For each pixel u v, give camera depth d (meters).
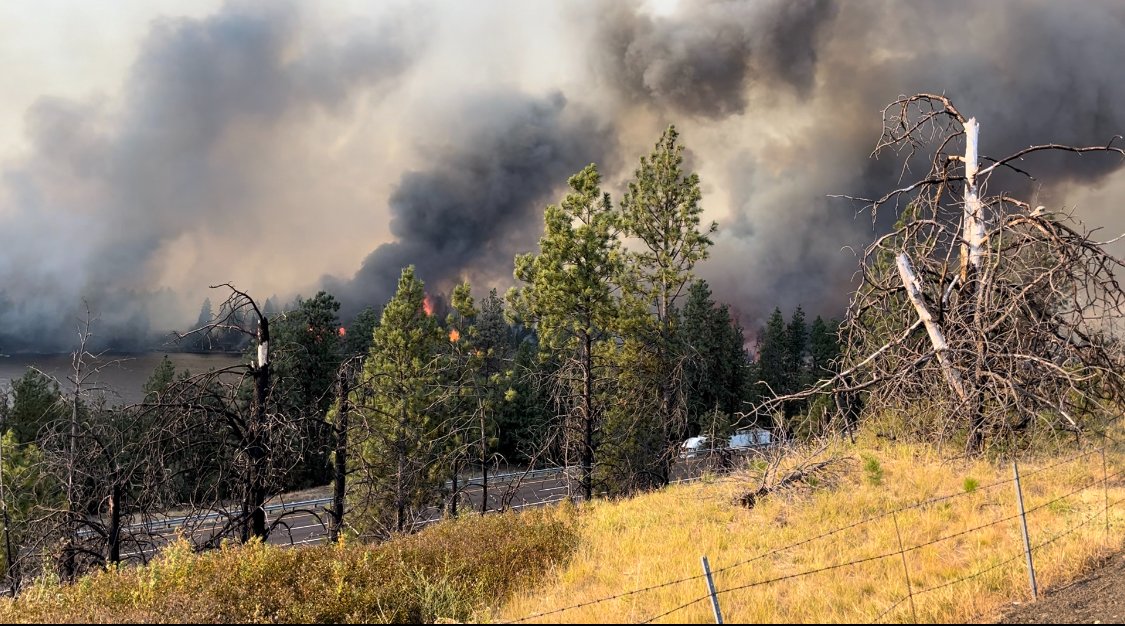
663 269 27.95
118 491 14.59
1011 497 10.38
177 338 15.79
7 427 36.75
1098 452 12.30
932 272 14.71
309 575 9.07
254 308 16.11
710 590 5.70
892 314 15.63
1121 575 6.91
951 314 13.56
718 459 19.09
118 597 8.23
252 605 7.78
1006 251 13.70
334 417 21.44
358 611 7.96
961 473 12.10
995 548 8.27
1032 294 12.96
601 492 28.03
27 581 14.97
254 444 15.34
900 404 14.18
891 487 11.82
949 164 15.48
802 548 9.21
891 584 7.38
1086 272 12.22
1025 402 12.12
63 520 15.10
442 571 9.55
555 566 10.13
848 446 15.09
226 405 15.80
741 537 10.25
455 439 27.88
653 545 10.26
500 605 8.64
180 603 7.61
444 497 27.84
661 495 15.41
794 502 11.91
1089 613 6.09
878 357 15.07
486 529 12.41
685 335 30.92
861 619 6.51
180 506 15.48
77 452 15.73
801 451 14.60
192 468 15.34
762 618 6.76
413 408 26.61
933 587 7.17
